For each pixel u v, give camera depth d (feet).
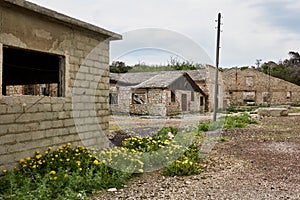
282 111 69.97
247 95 132.16
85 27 20.94
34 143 17.57
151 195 14.53
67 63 20.27
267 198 14.24
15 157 16.38
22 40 16.81
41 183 14.05
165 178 17.42
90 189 14.67
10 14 16.08
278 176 18.03
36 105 17.75
